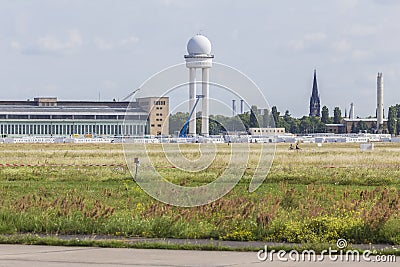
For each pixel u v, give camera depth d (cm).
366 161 12512
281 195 6222
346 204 5144
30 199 5681
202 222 4450
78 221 4438
